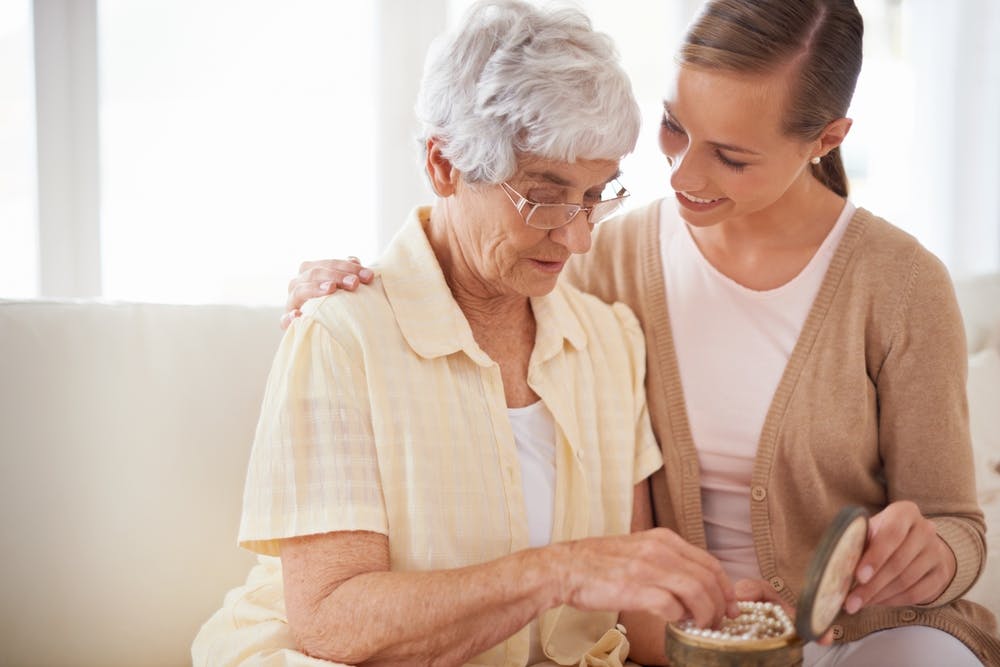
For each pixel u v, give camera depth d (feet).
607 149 4.44
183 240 8.69
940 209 9.98
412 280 4.98
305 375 4.65
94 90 8.46
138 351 5.53
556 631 5.09
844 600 4.36
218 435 5.57
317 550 4.44
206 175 8.69
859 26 4.96
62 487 5.26
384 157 8.82
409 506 4.60
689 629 3.92
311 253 8.87
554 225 4.56
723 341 5.52
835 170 5.70
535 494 5.03
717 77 4.75
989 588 6.18
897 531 4.55
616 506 5.27
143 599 5.34
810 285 5.42
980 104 9.87
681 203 5.15
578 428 5.22
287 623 4.67
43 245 8.42
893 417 5.29
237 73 8.68
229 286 8.77
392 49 8.74
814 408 5.29
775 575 5.34
